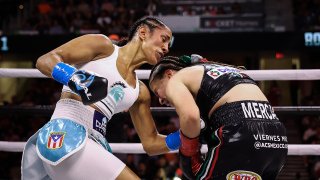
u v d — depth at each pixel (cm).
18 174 950
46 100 1209
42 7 1409
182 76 255
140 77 359
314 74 353
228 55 1314
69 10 1410
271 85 1187
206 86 252
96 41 268
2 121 1052
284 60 1415
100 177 253
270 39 1188
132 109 308
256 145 237
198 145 252
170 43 291
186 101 236
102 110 270
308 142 991
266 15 1305
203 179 248
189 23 1244
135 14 1349
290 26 1243
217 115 247
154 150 307
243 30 1231
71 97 269
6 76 368
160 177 793
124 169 257
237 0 1391
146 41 284
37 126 1045
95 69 269
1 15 1353
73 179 254
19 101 1221
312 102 1216
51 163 250
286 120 1201
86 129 261
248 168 239
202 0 1417
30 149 273
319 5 1343
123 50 283
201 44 1185
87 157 253
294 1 1352
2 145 378
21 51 1195
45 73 255
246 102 245
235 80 253
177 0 1424
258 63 1409
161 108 375
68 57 260
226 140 238
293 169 983
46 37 1191
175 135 301
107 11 1360
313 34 1178
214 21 1259
